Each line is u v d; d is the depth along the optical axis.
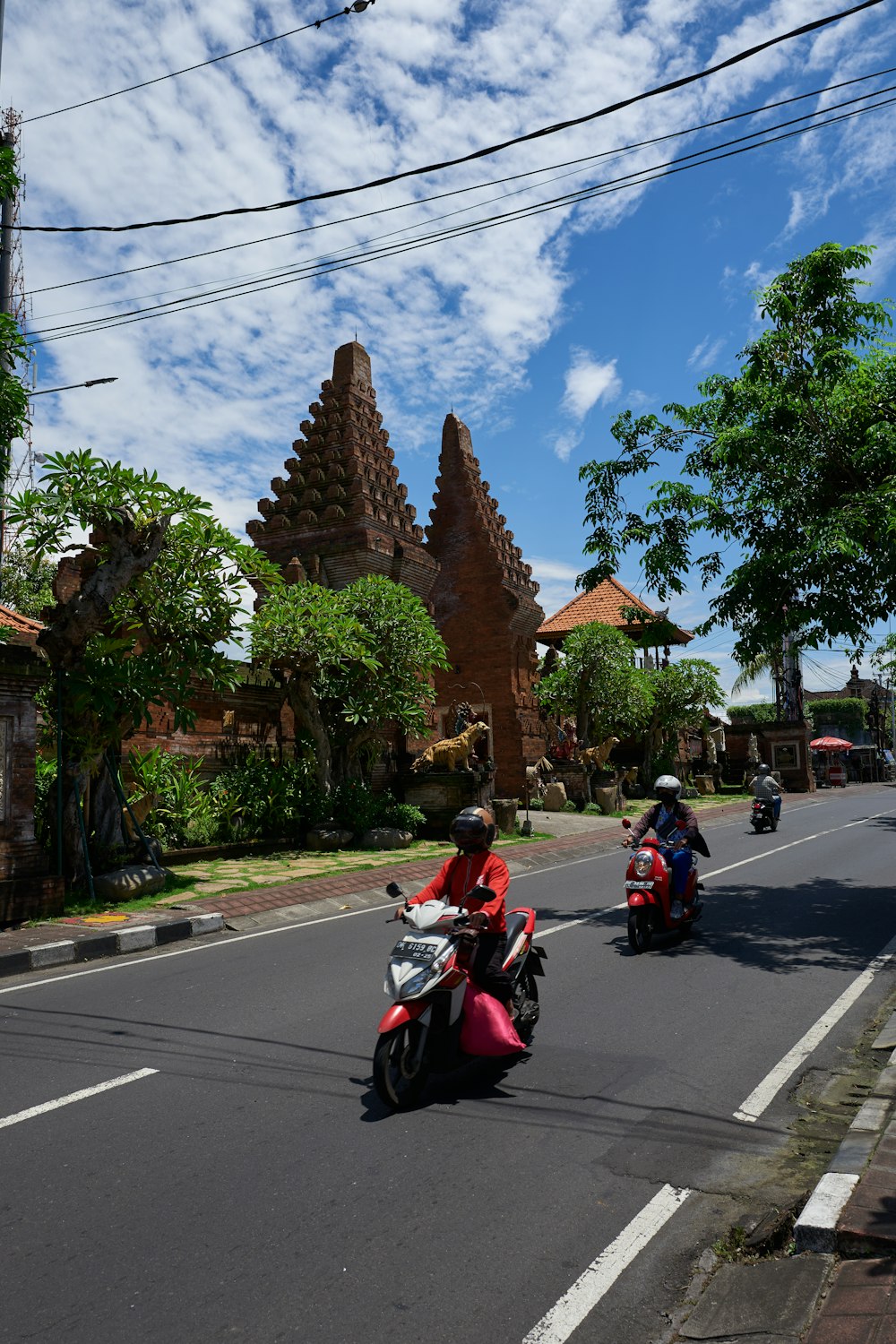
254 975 7.61
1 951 8.21
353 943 8.96
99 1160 4.03
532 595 29.88
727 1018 6.13
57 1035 5.94
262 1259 3.22
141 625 12.30
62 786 11.16
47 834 11.45
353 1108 4.61
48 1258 3.24
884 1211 3.24
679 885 8.48
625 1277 3.11
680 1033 5.81
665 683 33.62
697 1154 4.07
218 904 10.85
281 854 15.62
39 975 7.94
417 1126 4.38
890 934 8.79
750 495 9.97
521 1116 4.49
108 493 10.99
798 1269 3.11
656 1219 3.49
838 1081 4.98
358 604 17.91
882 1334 2.66
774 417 9.62
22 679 10.05
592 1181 3.81
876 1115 4.18
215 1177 3.85
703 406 10.58
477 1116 4.50
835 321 9.75
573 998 6.64
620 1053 5.43
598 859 16.48
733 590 10.10
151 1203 3.63
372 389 24.91
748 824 24.03
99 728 11.38
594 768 28.33
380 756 19.98
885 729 75.88
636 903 8.12
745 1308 2.93
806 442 9.55
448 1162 3.98
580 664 28.41
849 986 6.90
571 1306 2.94
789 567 9.52
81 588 11.27
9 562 23.53
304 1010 6.43
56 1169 3.94
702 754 44.78
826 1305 2.86
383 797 18.52
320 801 16.86
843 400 9.13
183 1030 6.00
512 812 19.64
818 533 8.88
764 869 13.98
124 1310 2.93
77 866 11.14
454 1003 4.82
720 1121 4.43
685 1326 2.86
